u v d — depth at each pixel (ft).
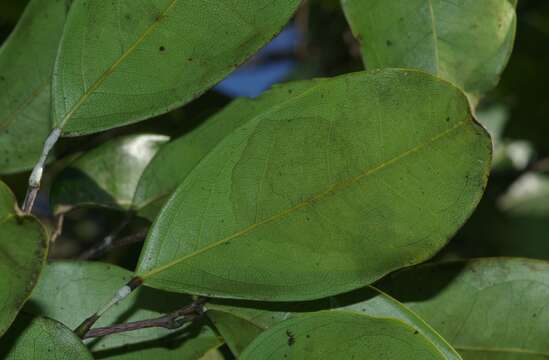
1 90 1.68
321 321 1.39
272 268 1.42
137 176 1.72
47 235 1.33
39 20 1.67
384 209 1.41
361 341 1.38
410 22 1.56
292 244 1.42
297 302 1.46
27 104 1.68
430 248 1.40
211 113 1.65
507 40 1.56
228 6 1.47
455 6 1.56
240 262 1.43
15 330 1.38
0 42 1.94
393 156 1.41
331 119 1.42
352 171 1.42
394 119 1.41
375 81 1.40
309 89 1.42
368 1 1.56
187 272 1.43
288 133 1.42
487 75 1.56
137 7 1.48
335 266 1.41
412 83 1.40
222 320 1.46
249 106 1.62
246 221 1.43
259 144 1.43
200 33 1.47
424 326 1.43
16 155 1.68
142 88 1.48
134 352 1.50
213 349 1.51
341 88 1.41
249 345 1.39
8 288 1.33
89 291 1.51
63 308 1.51
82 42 1.48
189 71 1.48
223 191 1.43
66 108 1.48
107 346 1.50
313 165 1.42
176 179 1.66
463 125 1.40
